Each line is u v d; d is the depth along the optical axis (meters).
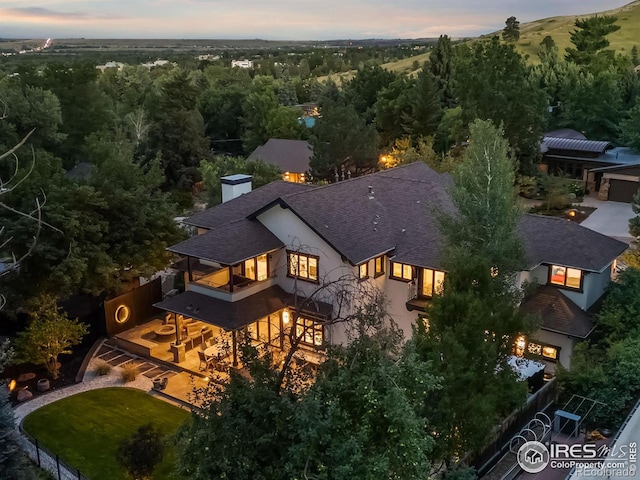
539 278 27.48
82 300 35.56
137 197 32.62
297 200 28.69
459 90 61.03
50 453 22.58
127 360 30.42
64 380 28.50
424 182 34.97
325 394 13.05
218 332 32.03
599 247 27.50
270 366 14.55
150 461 18.17
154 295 35.31
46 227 28.89
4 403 16.69
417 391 13.95
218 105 94.81
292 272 29.19
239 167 49.56
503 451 19.83
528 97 57.03
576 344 25.08
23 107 53.59
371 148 57.91
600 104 71.25
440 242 25.95
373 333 16.11
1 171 43.59
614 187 58.19
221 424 12.84
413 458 12.66
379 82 91.88
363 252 26.83
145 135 72.00
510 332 18.92
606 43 100.12
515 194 26.75
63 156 66.06
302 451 11.97
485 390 17.34
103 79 112.31
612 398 21.97
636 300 26.34
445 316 18.12
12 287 28.23
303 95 135.75
